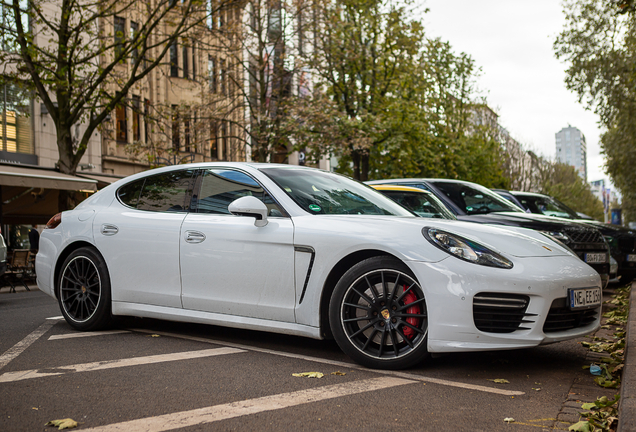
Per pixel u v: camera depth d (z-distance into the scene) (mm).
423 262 3580
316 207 4285
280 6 21047
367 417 2777
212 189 4715
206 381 3418
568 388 3344
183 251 4578
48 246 5500
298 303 4023
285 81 22266
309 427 2633
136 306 4848
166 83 26266
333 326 3871
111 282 4996
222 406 2932
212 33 19125
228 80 22078
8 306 7957
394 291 3691
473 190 8094
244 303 4258
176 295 4613
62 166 15602
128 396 3109
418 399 3076
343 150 19750
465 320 3463
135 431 2568
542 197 11461
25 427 2629
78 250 5234
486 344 3455
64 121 15602
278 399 3057
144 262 4801
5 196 16219
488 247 3666
